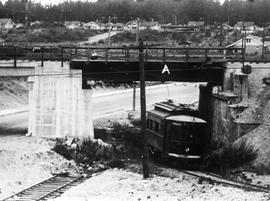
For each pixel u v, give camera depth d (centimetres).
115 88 9350
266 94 3719
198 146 3503
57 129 3959
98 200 2267
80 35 12019
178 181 2795
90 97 3972
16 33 11388
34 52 4703
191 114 3691
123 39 11500
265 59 4494
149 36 11888
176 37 11894
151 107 6806
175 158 3497
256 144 3400
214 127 4147
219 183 2728
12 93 6756
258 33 11838
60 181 2816
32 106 3972
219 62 4141
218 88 4159
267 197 2228
